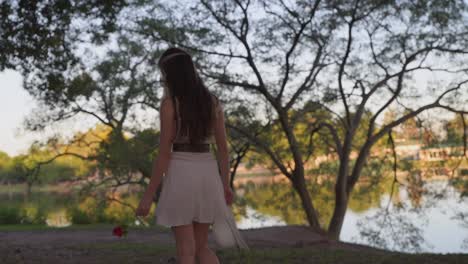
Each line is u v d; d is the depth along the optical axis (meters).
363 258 6.46
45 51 10.50
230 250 7.38
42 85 11.52
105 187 27.67
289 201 23.75
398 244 19.36
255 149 22.19
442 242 20.25
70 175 31.08
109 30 11.85
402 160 22.84
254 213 23.77
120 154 23.95
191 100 3.06
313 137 24.12
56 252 8.05
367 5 18.72
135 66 22.11
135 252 7.82
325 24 18.78
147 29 19.33
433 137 22.27
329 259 6.41
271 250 7.89
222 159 3.23
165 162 3.03
